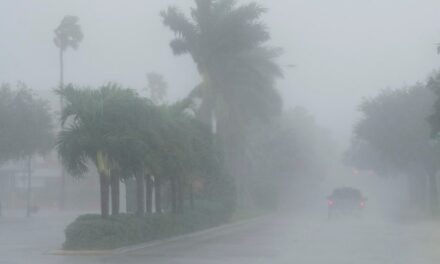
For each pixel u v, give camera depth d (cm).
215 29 5188
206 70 5244
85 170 3016
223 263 2334
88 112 2922
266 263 2325
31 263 2373
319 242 3231
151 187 3678
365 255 2605
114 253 2750
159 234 3309
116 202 3188
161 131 3225
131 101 2984
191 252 2772
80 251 2772
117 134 2952
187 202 4350
